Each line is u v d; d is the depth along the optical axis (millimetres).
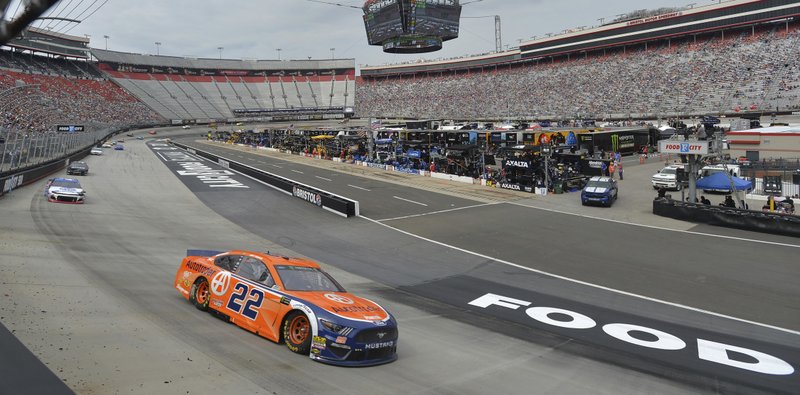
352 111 143875
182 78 139375
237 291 8523
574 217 27375
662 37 99438
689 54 95500
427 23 73125
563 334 10859
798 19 85062
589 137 53250
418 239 22438
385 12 75125
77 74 115938
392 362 7770
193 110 130000
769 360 9758
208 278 9148
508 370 8125
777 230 22422
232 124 131500
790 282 15656
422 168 49031
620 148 57219
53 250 13992
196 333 7824
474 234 23484
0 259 11695
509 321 11648
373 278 15820
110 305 8930
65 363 6086
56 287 9781
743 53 88188
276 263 8477
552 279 16109
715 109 81875
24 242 14469
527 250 20328
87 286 10242
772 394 8062
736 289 15031
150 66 133625
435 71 143875
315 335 7145
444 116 126062
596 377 8242
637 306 13398
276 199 33000
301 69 157375
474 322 11328
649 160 54969
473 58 133750
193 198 32188
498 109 116500
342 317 7223
